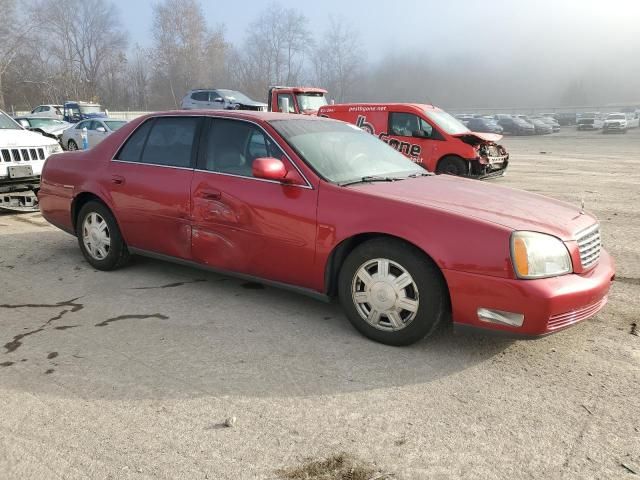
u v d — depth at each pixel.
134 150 4.84
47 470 2.36
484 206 3.52
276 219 3.82
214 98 23.11
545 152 23.58
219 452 2.48
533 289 3.06
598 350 3.54
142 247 4.79
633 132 45.12
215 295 4.52
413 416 2.78
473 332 3.27
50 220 5.61
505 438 2.60
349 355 3.45
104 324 3.93
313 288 3.80
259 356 3.44
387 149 4.71
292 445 2.54
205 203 4.20
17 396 2.95
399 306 3.46
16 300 4.41
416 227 3.32
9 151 7.60
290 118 4.38
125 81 73.88
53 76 64.12
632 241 6.60
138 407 2.85
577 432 2.65
